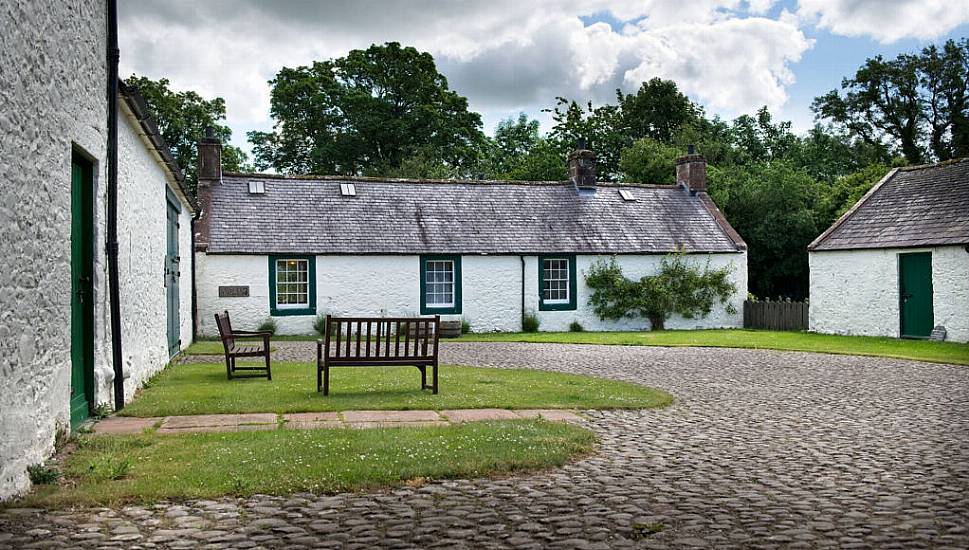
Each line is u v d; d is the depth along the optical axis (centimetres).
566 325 2725
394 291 2538
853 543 457
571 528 482
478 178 3656
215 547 441
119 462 608
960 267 2072
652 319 2803
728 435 805
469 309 2623
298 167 4541
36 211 595
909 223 2266
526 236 2716
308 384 1145
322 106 4288
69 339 687
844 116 5006
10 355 529
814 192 3666
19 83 560
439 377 1258
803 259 3591
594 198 2953
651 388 1157
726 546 452
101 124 845
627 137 4741
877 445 757
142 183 1130
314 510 516
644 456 698
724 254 2891
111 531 465
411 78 4381
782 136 5456
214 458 636
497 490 572
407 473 600
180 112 3997
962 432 830
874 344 2047
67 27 692
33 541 445
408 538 461
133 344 1037
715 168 3884
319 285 2472
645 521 497
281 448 673
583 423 862
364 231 2566
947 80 4706
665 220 2944
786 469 651
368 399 989
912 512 524
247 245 2403
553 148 4650
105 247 877
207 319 2361
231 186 2598
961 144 4650
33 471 566
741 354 1780
